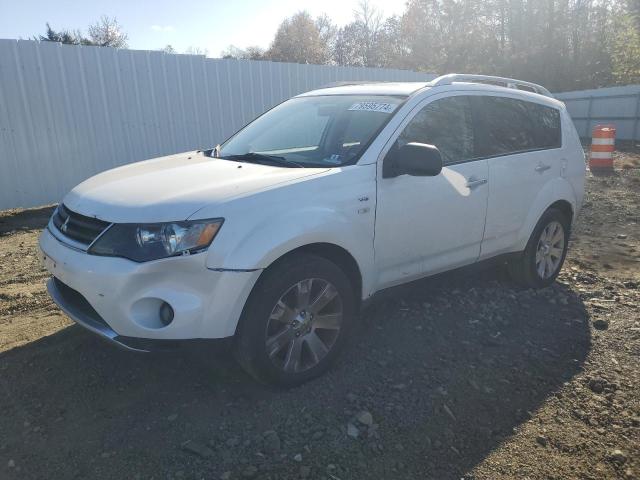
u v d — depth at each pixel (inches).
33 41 345.7
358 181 134.3
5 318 171.0
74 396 125.4
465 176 159.8
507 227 177.2
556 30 1294.3
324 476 102.0
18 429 114.1
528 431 116.6
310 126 161.3
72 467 103.3
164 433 112.8
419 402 125.3
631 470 105.7
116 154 390.6
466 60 1457.9
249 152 162.2
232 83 438.0
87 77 370.0
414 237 148.3
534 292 193.5
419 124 151.3
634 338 158.1
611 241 265.9
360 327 160.9
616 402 126.9
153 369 136.4
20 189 355.3
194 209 112.7
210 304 112.2
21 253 257.8
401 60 1692.9
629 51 1003.3
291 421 117.2
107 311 112.0
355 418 118.6
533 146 187.6
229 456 106.3
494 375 137.6
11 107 344.2
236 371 136.1
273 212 119.0
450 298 183.9
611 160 470.9
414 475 103.3
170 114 410.0
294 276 121.9
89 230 119.8
